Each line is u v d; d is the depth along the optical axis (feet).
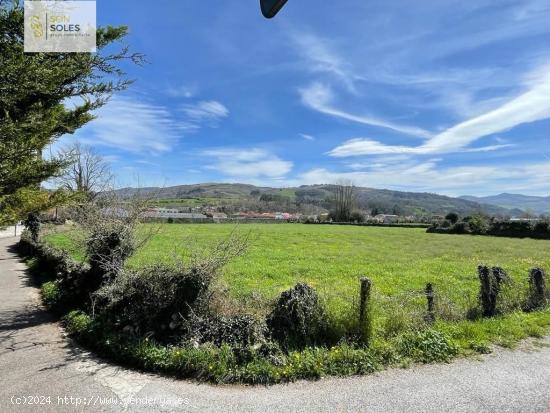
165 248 54.44
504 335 22.38
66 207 28.78
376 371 17.61
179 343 18.99
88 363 18.72
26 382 16.56
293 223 241.14
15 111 22.34
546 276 33.04
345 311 20.80
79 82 25.79
